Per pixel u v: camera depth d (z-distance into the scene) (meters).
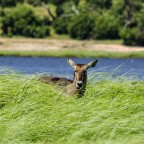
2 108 36.78
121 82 41.00
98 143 30.11
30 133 31.45
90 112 33.56
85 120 32.94
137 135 30.84
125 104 35.62
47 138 31.44
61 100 37.19
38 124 32.56
